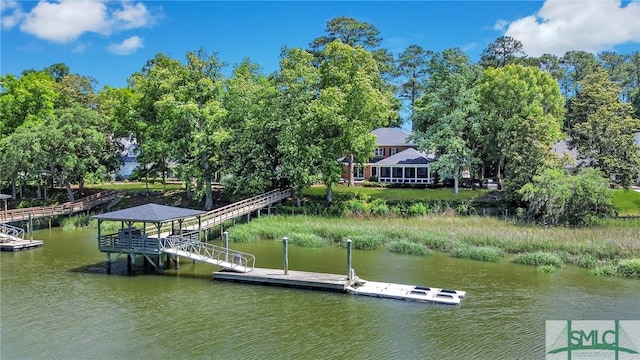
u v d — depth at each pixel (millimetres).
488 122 48875
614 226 36438
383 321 19953
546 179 37875
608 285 24828
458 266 29156
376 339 18156
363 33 77062
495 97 48719
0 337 18484
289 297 23156
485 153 53188
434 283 25484
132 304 22281
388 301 22453
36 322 20031
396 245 33469
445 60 50812
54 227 46500
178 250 28094
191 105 46000
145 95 52031
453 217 41594
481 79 53094
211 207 50219
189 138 48281
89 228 45031
